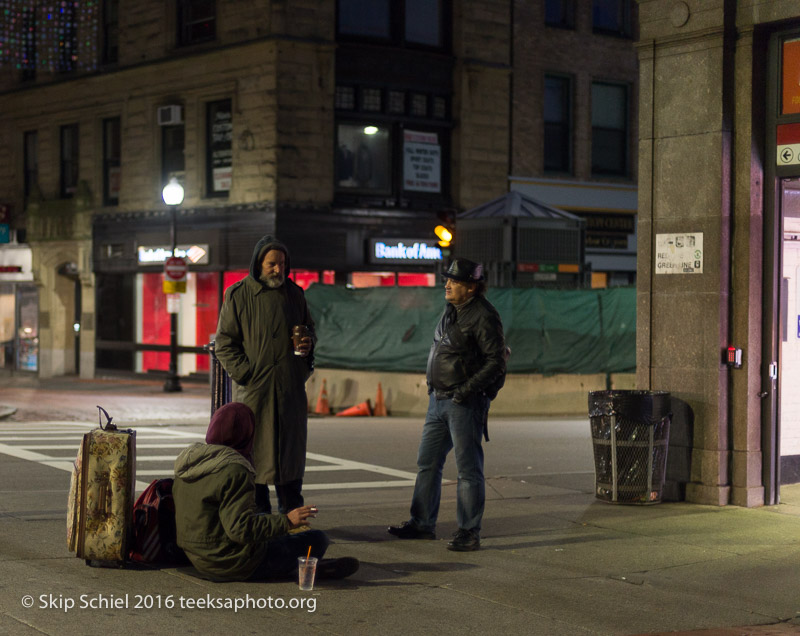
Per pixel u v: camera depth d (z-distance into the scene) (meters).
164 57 29.20
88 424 18.16
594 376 20.73
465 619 6.12
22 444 14.44
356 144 27.84
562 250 23.77
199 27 28.70
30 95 33.84
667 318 10.24
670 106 10.26
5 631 5.53
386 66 27.97
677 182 10.19
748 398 9.90
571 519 9.30
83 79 31.88
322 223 27.06
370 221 27.81
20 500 9.70
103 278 31.80
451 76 29.09
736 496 9.95
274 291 7.80
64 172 33.34
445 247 21.70
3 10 33.00
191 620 5.88
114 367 31.61
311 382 21.11
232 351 7.78
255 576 6.74
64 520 8.62
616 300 20.92
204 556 6.59
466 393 7.88
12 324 35.06
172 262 25.58
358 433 16.66
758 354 9.98
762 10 9.66
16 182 34.59
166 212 29.47
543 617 6.23
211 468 6.49
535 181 30.22
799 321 11.20
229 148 28.00
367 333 20.64
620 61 31.83
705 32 9.92
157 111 29.53
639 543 8.34
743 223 9.89
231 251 27.58
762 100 9.91
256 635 5.67
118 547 6.82
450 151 29.25
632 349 20.86
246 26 27.06
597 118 31.69
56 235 32.88
